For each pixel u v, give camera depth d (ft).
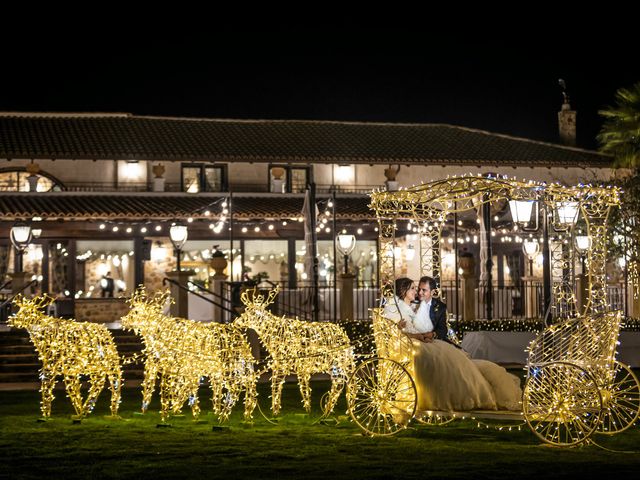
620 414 46.42
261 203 130.21
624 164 123.24
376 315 46.44
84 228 120.16
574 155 148.87
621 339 78.74
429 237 66.23
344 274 93.15
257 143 142.61
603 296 49.06
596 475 34.53
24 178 132.67
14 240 97.45
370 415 45.47
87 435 44.47
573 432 44.86
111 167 135.33
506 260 132.67
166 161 137.59
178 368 50.06
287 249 127.65
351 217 123.03
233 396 50.39
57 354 50.93
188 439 43.14
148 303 54.70
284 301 98.43
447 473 34.88
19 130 136.98
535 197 53.98
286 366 51.55
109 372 50.75
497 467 36.06
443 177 145.89
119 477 34.63
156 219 119.75
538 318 92.02
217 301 88.79
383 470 35.53
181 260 125.18
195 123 149.07
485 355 78.54
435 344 45.09
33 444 42.06
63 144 133.49
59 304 119.75
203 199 129.80
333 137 148.87
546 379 43.11
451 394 44.16
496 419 47.03
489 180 48.42
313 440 42.70
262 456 38.60
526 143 153.99
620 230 112.68
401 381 44.93
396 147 146.51
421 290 46.88
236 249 126.21
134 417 50.98
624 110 122.83
